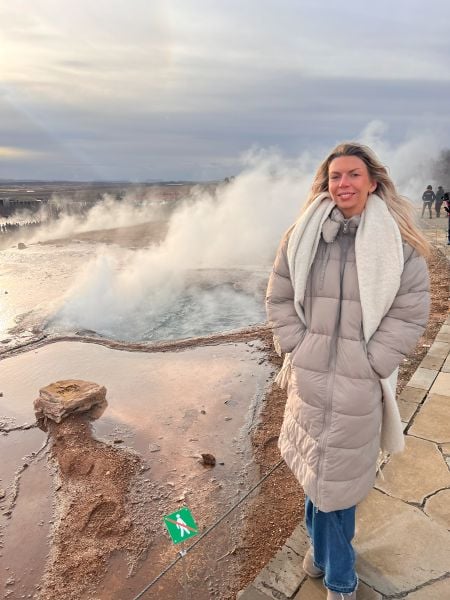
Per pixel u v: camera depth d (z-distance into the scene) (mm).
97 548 3395
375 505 2791
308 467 1873
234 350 7266
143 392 5949
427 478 2996
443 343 5410
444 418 3672
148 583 3051
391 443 1986
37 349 7898
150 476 4203
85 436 4910
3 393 6203
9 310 10391
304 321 1898
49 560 3340
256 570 3023
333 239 1785
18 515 3832
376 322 1736
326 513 1976
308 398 1833
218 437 4789
